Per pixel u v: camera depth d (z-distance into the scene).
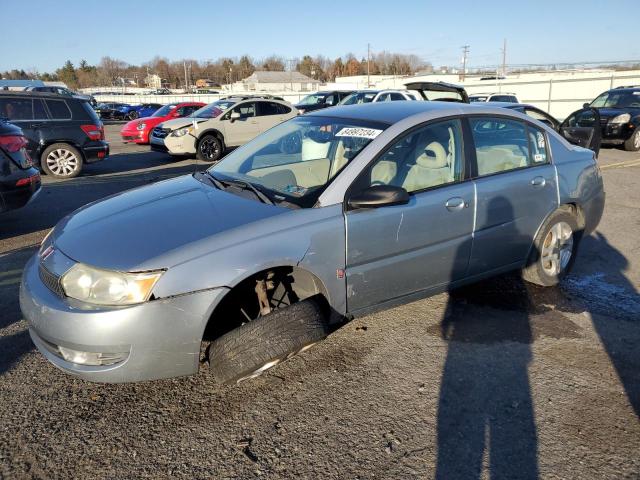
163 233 2.71
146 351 2.48
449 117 3.56
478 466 2.34
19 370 3.11
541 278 4.20
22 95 9.77
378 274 3.13
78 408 2.77
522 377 3.04
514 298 4.15
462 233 3.49
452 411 2.73
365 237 3.01
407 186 3.28
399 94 16.23
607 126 13.65
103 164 12.52
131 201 3.28
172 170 11.42
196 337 2.54
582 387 2.95
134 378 2.53
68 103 10.19
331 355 3.29
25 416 2.69
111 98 56.66
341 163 3.18
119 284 2.46
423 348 3.38
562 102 27.33
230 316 3.02
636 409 2.76
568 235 4.30
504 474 2.30
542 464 2.36
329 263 2.90
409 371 3.11
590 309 3.96
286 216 2.83
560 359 3.24
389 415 2.70
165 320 2.47
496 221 3.69
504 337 3.52
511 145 3.90
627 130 13.45
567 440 2.51
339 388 2.94
